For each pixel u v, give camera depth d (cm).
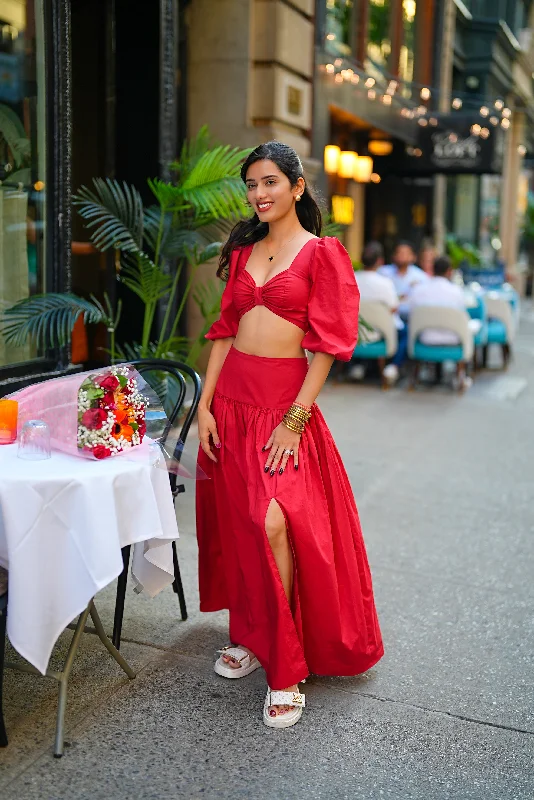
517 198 1911
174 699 281
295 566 274
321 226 288
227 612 349
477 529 464
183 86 734
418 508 497
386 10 1159
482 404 821
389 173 1213
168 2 603
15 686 285
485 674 304
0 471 250
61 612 250
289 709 269
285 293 268
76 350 636
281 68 733
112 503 251
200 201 438
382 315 855
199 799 231
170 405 462
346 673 287
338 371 909
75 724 264
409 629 339
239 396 282
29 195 445
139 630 329
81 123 626
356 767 248
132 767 244
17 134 441
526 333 1516
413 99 1310
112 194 484
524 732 268
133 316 642
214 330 300
